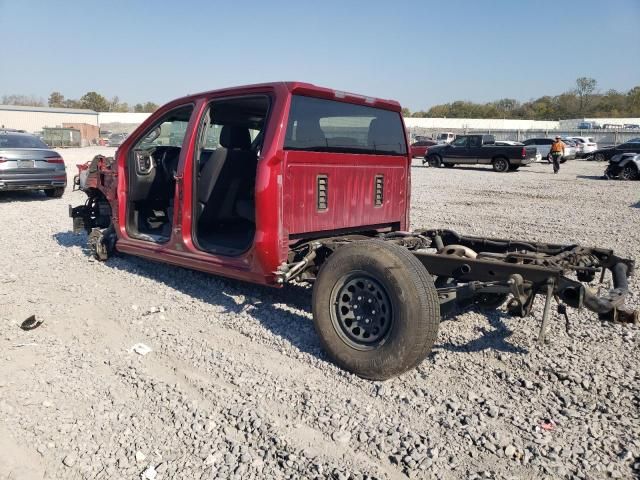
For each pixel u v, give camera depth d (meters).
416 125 79.62
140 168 6.44
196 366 4.11
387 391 3.72
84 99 112.06
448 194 16.81
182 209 5.47
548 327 4.92
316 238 5.09
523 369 4.10
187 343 4.52
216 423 3.34
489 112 105.81
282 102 4.58
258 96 4.84
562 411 3.51
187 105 5.68
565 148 36.06
